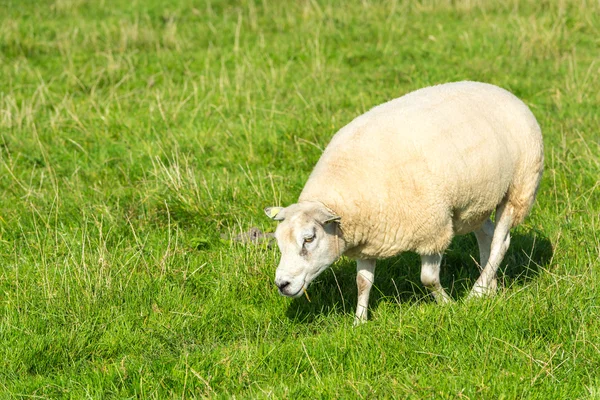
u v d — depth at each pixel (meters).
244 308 9.05
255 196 11.71
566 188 11.46
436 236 8.38
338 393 6.99
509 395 6.79
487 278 8.99
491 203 8.77
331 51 19.34
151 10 23.81
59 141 14.16
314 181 8.35
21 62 19.00
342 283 9.57
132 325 8.71
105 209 11.34
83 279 9.27
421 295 9.27
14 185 12.49
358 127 8.49
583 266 9.27
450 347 7.67
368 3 23.16
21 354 8.06
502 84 16.56
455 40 19.72
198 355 7.93
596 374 7.12
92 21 22.48
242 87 16.45
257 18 22.30
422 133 8.22
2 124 14.71
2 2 24.42
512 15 21.17
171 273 9.63
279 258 9.68
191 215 11.31
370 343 7.82
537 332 7.86
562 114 14.63
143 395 7.32
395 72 17.41
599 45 19.02
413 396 6.87
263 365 7.72
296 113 14.89
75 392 7.45
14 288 9.47
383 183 8.12
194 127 14.52
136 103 16.19
